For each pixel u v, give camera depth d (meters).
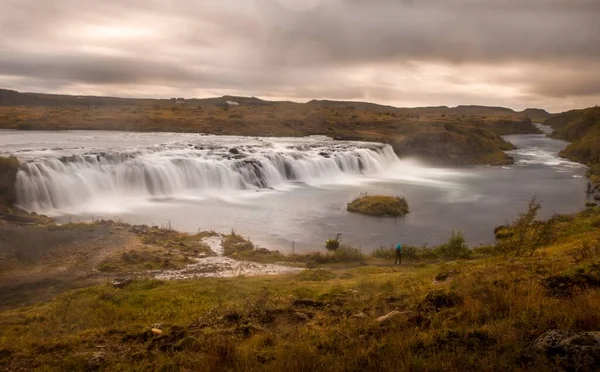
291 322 10.55
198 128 101.50
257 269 23.73
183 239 29.56
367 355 7.03
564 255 16.11
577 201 51.44
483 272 14.14
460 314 8.78
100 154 46.16
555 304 8.32
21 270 21.69
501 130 182.50
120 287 18.12
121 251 25.02
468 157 90.00
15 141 63.59
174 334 9.99
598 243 17.52
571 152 99.88
